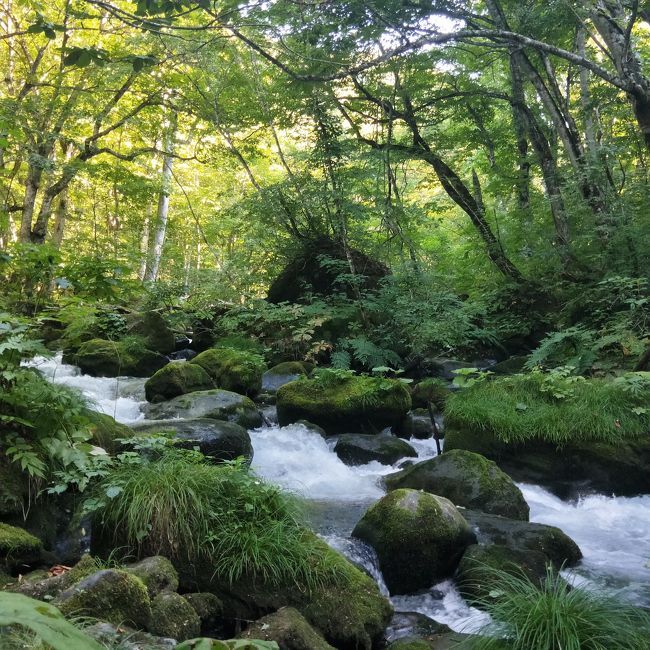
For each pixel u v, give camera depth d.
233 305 13.29
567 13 10.98
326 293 12.95
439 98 12.84
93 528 3.79
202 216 22.22
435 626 3.72
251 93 13.02
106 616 2.74
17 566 3.39
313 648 3.06
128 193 16.20
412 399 8.83
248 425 7.65
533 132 13.18
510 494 5.35
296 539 3.78
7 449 3.86
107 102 14.86
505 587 3.93
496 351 11.73
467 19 10.23
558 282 11.92
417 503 4.36
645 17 8.61
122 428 5.14
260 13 8.51
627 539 5.25
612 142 12.65
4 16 14.09
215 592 3.50
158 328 11.27
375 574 4.15
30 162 12.28
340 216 12.38
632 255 10.47
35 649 1.91
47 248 4.62
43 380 4.31
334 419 7.71
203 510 3.75
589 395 6.85
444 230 20.08
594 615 3.13
